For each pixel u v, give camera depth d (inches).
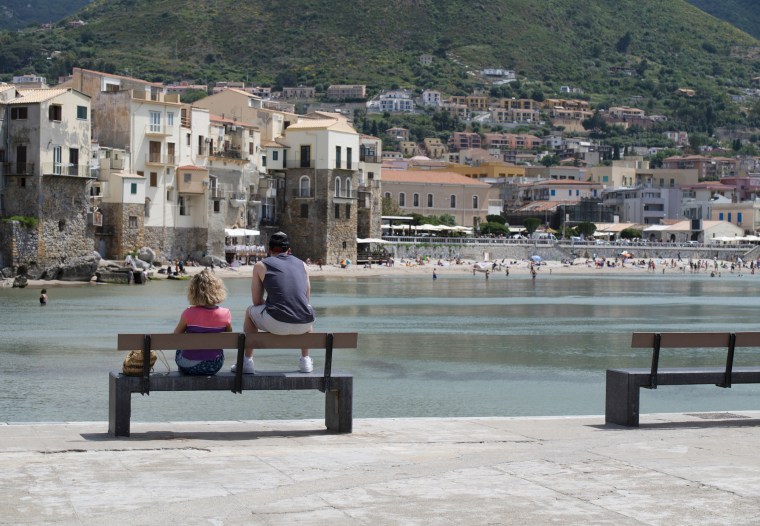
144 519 587.8
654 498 642.2
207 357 843.4
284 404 1525.6
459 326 2962.6
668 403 1572.3
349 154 6712.6
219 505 617.9
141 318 3004.4
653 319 3353.8
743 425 949.2
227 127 6304.1
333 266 6550.2
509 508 616.1
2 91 4793.3
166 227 5738.2
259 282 857.5
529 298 4399.6
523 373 1948.8
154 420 1381.6
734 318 3452.3
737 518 599.2
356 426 928.9
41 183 4731.8
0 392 1633.9
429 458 763.4
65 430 884.6
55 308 3348.9
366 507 616.1
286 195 6653.5
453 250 7721.5
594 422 964.0
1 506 612.7
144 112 5610.2
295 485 669.3
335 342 861.2
